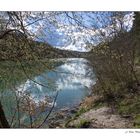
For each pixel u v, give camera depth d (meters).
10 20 7.36
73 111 18.44
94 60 16.11
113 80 18.50
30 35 7.41
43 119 10.10
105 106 15.98
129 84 18.28
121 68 18.44
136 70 19.23
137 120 11.88
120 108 14.78
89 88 19.66
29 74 7.88
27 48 7.56
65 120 15.81
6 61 7.84
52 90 9.04
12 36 7.53
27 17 7.28
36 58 7.59
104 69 17.86
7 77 8.26
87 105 17.73
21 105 9.47
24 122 9.86
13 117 9.09
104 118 13.51
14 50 7.71
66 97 23.53
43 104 9.81
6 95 9.12
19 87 8.79
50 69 7.66
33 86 9.26
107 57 16.42
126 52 17.98
